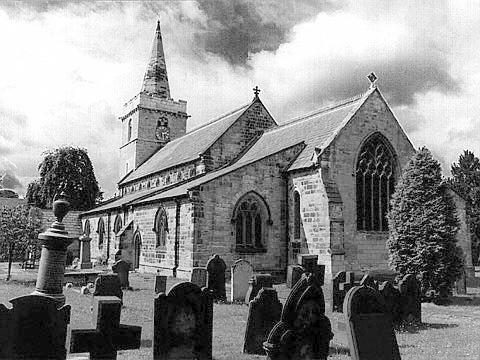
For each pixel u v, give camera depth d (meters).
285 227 32.66
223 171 34.72
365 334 10.48
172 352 10.77
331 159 30.06
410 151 33.16
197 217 29.75
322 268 20.48
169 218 33.38
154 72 64.75
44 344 9.40
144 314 17.98
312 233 29.95
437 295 22.83
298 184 31.59
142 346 12.99
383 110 32.72
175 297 10.89
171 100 64.25
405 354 12.65
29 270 40.31
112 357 10.24
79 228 59.78
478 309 21.58
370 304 10.75
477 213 69.44
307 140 34.53
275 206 32.56
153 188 50.50
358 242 30.31
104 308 10.30
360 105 31.89
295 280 23.53
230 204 30.94
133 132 63.62
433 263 22.98
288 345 10.21
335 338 14.20
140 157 62.06
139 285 28.06
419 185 23.66
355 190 30.78
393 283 19.67
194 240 29.52
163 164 49.84
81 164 79.69
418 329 16.55
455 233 23.42
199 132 51.59
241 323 16.72
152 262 35.94
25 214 32.94
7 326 9.15
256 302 12.78
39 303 9.41
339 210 28.81
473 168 75.69
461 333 15.78
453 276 23.16
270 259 31.95
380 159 32.47
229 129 40.94
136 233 39.47
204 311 11.27
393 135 32.75
